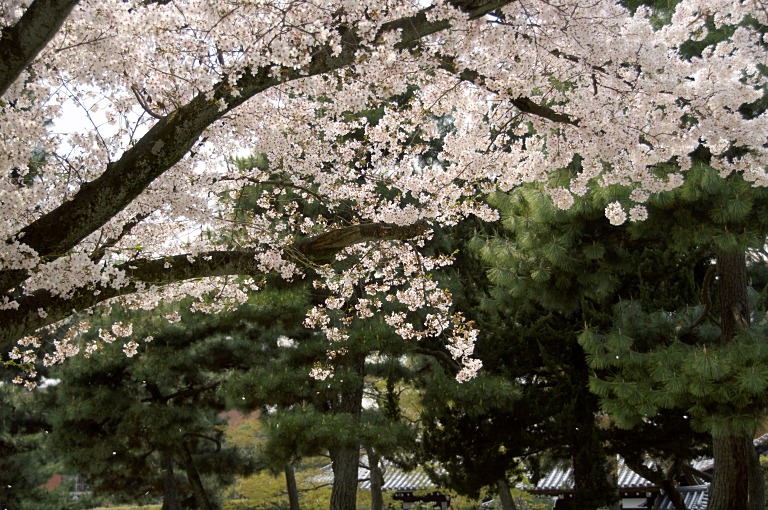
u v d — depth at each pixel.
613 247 7.84
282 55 3.23
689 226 6.73
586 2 3.83
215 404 14.05
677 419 9.94
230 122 4.55
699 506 13.34
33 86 3.85
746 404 6.51
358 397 11.30
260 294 9.41
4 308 3.48
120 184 3.47
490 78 4.09
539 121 4.43
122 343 11.59
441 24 3.55
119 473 14.77
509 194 8.30
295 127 4.91
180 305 9.92
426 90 4.63
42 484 15.63
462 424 10.70
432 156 8.14
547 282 8.38
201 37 3.72
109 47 3.69
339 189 5.34
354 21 3.54
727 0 4.40
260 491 15.96
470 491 10.82
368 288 5.59
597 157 4.55
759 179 4.55
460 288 10.76
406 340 9.24
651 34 3.89
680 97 4.27
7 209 3.40
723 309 8.25
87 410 11.67
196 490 14.02
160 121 3.61
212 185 4.82
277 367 9.91
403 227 4.56
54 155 4.00
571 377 10.59
